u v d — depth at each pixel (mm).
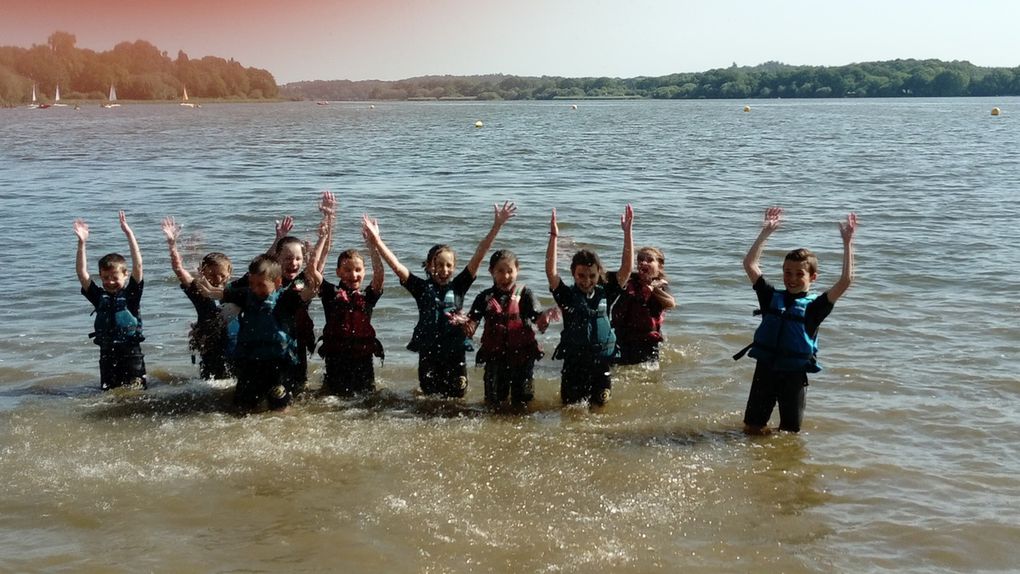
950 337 7703
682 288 9375
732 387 6836
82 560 4652
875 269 10000
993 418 6133
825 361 7184
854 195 16406
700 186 18188
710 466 5586
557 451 5797
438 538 4848
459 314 6777
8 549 4734
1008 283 9320
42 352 7594
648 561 4672
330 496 5238
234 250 11336
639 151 29078
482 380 7145
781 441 5898
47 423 6207
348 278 6867
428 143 34188
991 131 40688
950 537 4828
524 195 16688
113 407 6500
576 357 6516
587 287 6578
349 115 80125
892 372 6941
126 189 17891
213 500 5191
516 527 4953
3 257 10789
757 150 29172
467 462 5648
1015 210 14172
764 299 6207
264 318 6473
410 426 6172
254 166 23516
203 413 6406
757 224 12992
